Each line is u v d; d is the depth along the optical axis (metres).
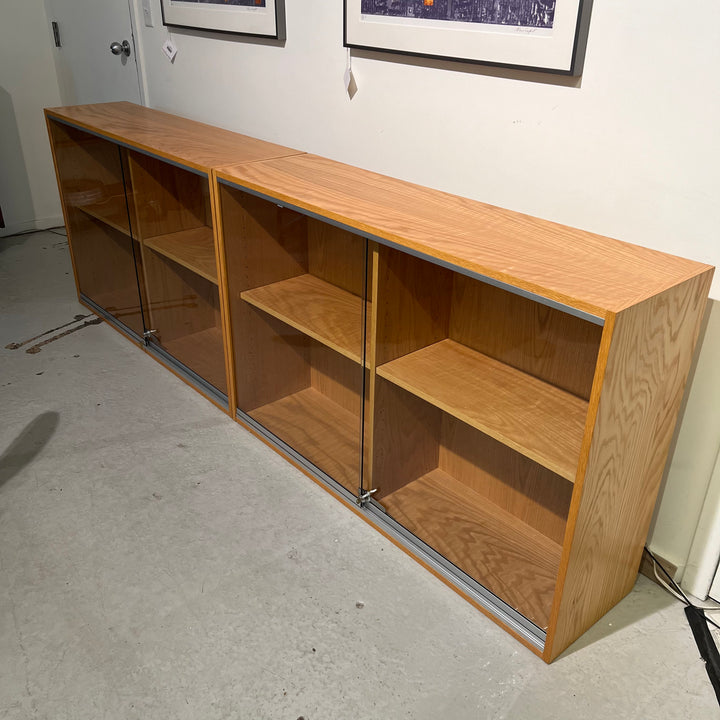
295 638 1.71
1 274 3.82
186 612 1.78
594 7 1.53
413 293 1.85
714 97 1.41
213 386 2.65
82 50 3.79
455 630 1.74
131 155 2.55
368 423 1.97
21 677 1.60
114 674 1.61
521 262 1.46
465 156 1.92
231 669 1.63
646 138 1.54
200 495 2.18
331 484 2.19
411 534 1.98
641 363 1.39
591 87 1.59
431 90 1.95
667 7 1.42
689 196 1.50
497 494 2.07
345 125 2.26
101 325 3.26
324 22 2.20
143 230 2.68
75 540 2.00
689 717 1.54
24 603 1.79
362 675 1.62
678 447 1.74
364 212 1.76
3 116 4.14
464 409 1.69
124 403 2.65
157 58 3.11
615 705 1.56
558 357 1.75
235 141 2.55
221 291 2.31
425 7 1.84
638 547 1.80
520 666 1.65
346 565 1.93
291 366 2.38
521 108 1.75
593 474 1.43
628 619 1.79
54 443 2.41
